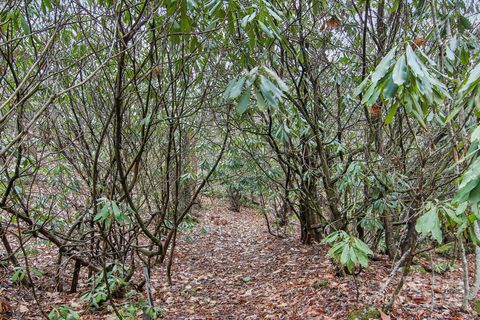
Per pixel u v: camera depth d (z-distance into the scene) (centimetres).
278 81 160
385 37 407
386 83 165
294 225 967
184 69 372
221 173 730
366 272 463
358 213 444
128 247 402
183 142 491
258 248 756
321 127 488
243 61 310
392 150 420
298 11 386
